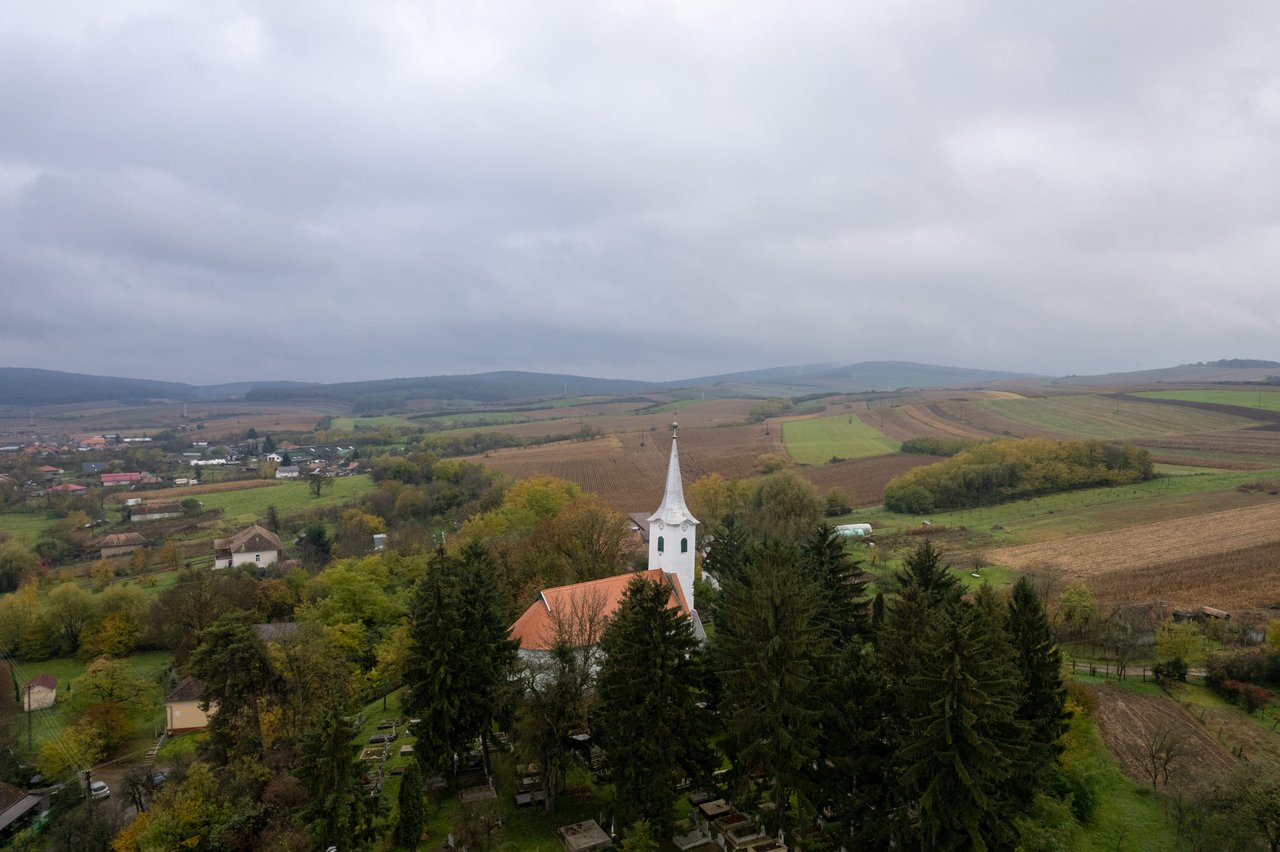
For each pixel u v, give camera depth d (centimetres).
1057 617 8781
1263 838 4372
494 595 5947
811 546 6838
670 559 6675
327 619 7969
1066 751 5066
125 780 5644
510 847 4303
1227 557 10694
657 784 4212
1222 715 6700
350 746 4188
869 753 4159
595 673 5059
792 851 4238
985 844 3678
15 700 7894
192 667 6475
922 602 4731
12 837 5453
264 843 4172
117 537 14725
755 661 4191
